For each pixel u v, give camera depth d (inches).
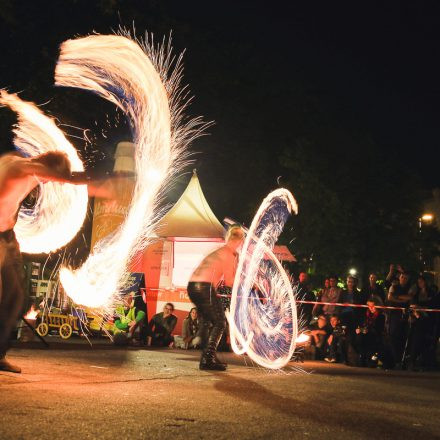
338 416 196.7
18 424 151.5
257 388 249.6
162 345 542.9
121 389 219.5
